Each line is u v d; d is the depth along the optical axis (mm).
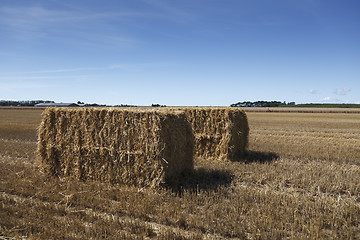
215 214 5465
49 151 8242
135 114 7320
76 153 8008
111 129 7613
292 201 6070
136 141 7320
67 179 7836
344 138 17047
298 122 28969
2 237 4492
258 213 5406
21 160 10070
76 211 5461
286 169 9039
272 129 22000
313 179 7793
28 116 36562
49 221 5043
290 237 4484
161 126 7090
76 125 7992
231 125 10594
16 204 5848
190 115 11227
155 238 4586
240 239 4648
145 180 7211
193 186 7297
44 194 6449
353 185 7223
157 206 5816
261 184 7746
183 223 5082
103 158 7719
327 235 4617
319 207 5742
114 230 4688
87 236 4504
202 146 11164
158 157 7066
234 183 7691
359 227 4996
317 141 15648
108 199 6266
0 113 45469
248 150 12828
